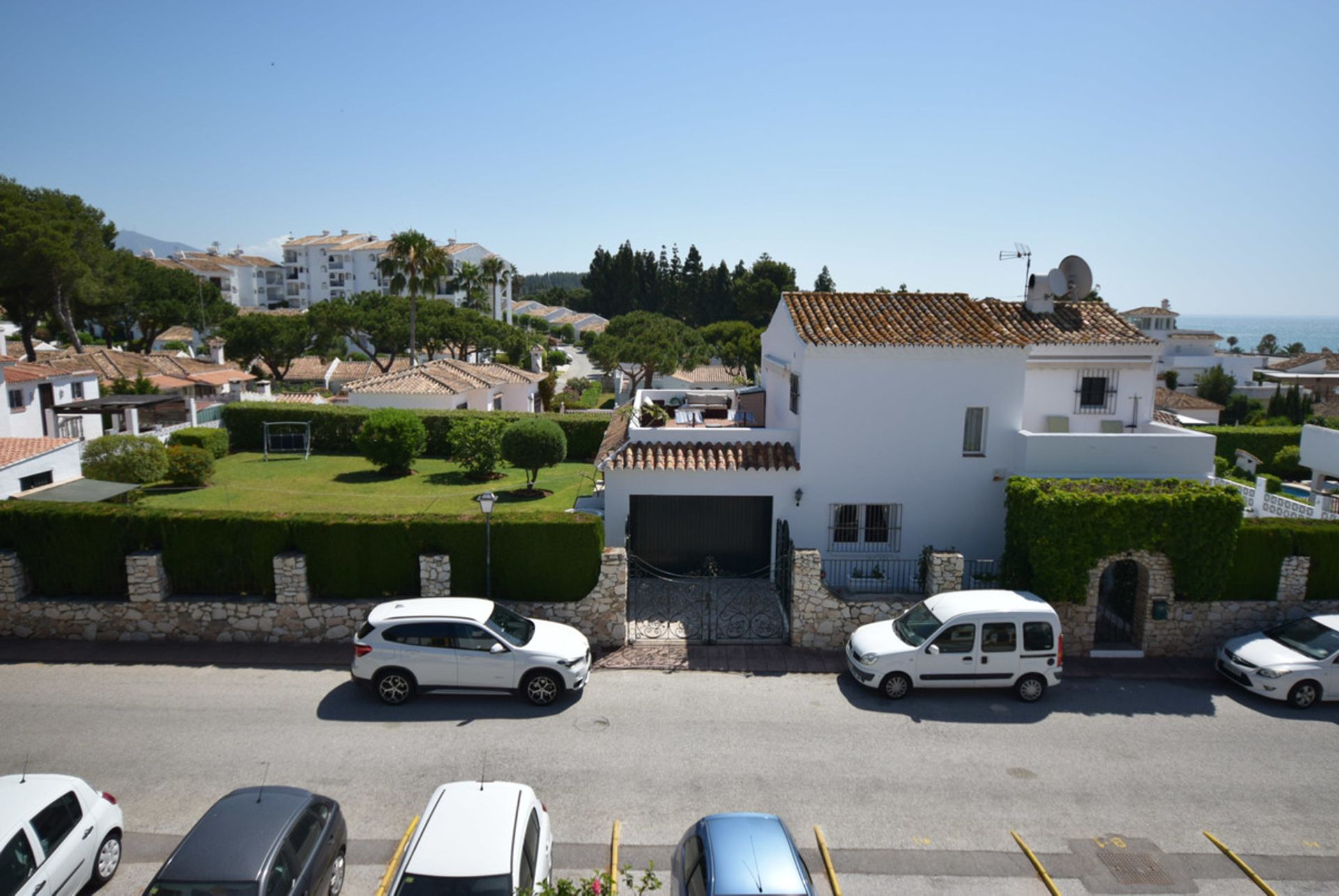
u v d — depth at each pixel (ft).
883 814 35.91
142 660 50.37
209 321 278.67
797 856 27.58
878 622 51.39
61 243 161.48
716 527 65.00
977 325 64.90
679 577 64.59
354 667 45.11
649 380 169.89
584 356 372.58
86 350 176.24
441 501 93.66
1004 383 62.03
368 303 226.38
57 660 50.06
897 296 70.33
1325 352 312.91
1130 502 51.93
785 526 62.54
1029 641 46.78
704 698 46.80
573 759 39.83
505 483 104.99
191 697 45.62
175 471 98.37
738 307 343.67
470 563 53.72
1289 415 203.92
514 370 175.73
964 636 46.65
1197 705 47.37
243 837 26.61
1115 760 40.93
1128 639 56.34
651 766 39.42
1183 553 52.42
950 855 33.27
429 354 218.38
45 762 38.58
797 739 42.29
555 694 45.21
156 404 122.11
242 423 128.57
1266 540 54.19
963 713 45.70
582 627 53.42
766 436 65.36
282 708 44.45
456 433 107.55
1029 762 40.55
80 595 53.88
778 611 59.06
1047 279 72.90
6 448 75.61
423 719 43.60
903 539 63.62
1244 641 50.37
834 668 51.08
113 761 38.78
